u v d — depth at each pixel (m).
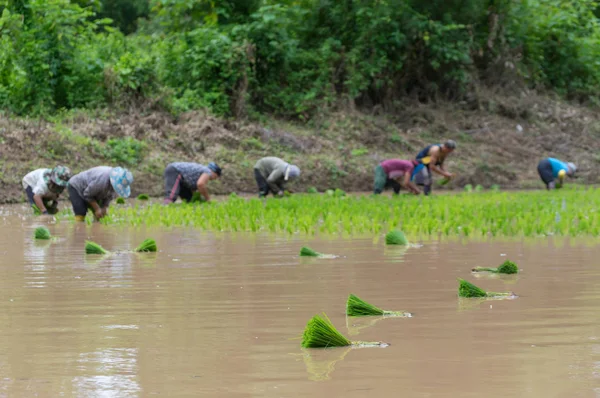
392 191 41.75
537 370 6.78
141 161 39.91
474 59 56.97
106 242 18.77
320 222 23.41
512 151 50.69
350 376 6.65
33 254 16.39
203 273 13.26
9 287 11.91
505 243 17.62
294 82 51.16
